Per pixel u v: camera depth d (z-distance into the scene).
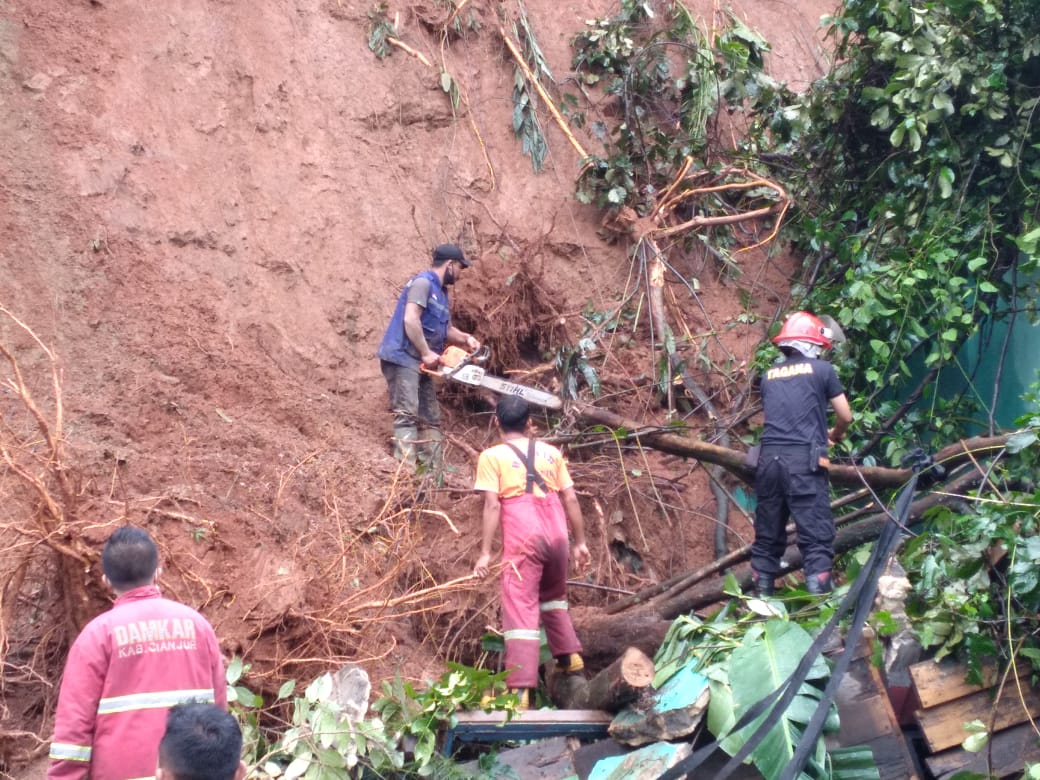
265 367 7.05
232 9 8.03
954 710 5.19
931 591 5.36
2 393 6.00
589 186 8.82
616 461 7.45
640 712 4.96
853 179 8.48
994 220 7.45
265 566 5.32
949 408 7.32
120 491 5.59
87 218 6.86
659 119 9.42
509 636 5.45
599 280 8.70
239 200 7.57
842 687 4.93
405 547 5.96
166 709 3.52
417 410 7.16
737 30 9.80
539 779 4.89
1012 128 7.36
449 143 8.63
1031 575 5.05
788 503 6.00
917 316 7.40
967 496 5.52
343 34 8.49
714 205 9.17
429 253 8.24
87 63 7.24
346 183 8.09
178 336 6.82
